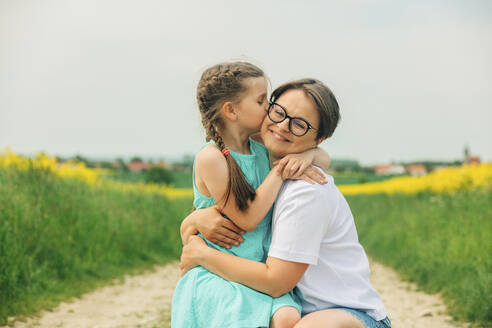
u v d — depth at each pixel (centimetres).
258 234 229
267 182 222
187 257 230
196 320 217
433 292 587
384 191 2123
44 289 527
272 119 229
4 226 514
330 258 222
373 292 225
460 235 682
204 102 236
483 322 454
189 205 1151
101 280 625
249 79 233
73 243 645
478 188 974
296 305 213
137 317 482
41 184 703
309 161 225
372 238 995
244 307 206
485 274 515
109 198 883
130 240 798
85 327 438
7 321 425
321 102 223
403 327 459
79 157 1179
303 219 211
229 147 239
